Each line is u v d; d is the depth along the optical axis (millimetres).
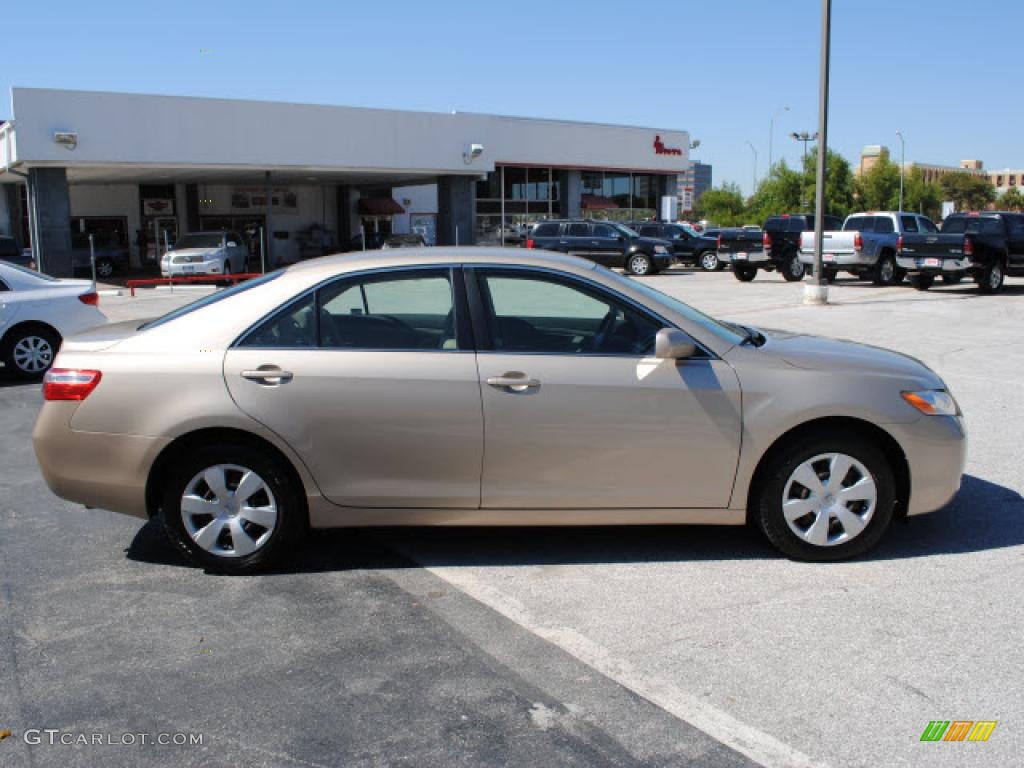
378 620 4156
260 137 29438
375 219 44906
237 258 29031
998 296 19625
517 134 40531
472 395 4508
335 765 3059
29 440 7809
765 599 4305
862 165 135875
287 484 4605
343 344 4605
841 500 4680
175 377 4539
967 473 6367
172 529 4664
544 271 4680
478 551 4996
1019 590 4379
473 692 3510
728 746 3135
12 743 3211
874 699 3420
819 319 15578
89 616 4242
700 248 32562
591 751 3115
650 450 4555
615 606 4262
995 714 3309
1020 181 184250
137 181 38031
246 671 3701
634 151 44812
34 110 25328
